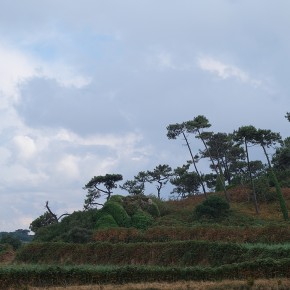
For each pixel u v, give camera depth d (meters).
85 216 66.69
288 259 30.95
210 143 92.06
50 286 33.75
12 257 57.59
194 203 72.00
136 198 65.25
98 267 37.69
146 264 43.50
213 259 38.97
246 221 56.66
